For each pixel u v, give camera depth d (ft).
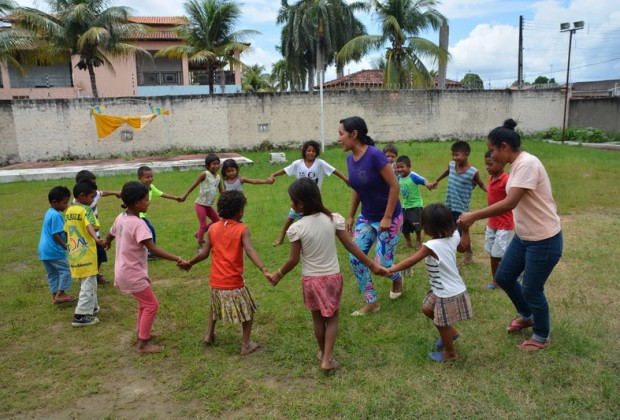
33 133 64.34
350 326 13.75
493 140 11.64
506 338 12.79
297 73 104.63
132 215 12.91
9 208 33.04
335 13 91.66
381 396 10.34
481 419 9.51
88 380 11.57
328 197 33.12
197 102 69.05
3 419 10.08
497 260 16.34
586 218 26.03
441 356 11.82
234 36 88.48
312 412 9.95
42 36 71.15
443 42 84.84
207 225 22.53
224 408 10.26
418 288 16.65
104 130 60.29
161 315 15.19
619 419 9.34
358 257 11.65
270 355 12.49
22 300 16.47
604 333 12.83
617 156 53.06
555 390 10.37
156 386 11.27
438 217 11.18
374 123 76.48
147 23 108.99
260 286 17.20
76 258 14.35
